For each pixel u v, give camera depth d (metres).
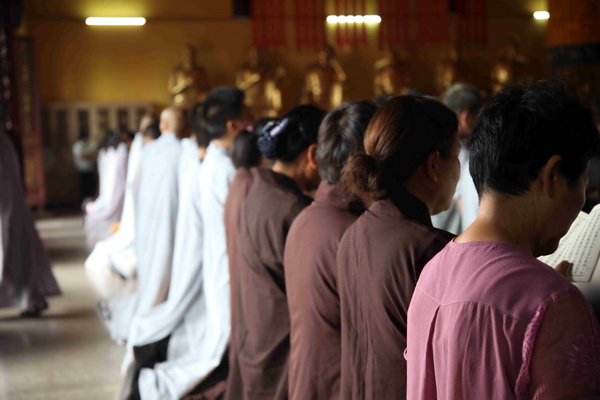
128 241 8.27
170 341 4.30
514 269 1.15
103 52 17.69
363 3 18.78
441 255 1.30
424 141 1.71
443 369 1.22
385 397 1.67
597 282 1.53
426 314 1.28
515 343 1.10
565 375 1.07
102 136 17.28
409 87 18.41
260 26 18.34
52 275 6.49
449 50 19.05
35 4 17.23
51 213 15.52
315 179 2.88
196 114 4.43
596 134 1.20
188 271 4.32
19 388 4.64
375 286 1.67
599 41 9.84
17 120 8.21
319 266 2.15
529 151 1.17
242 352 2.94
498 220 1.23
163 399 4.01
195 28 18.11
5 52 8.10
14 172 6.20
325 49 18.27
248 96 17.94
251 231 2.83
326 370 2.16
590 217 1.64
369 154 1.75
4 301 6.23
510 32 19.59
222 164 4.05
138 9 17.78
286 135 2.81
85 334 5.86
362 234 1.73
